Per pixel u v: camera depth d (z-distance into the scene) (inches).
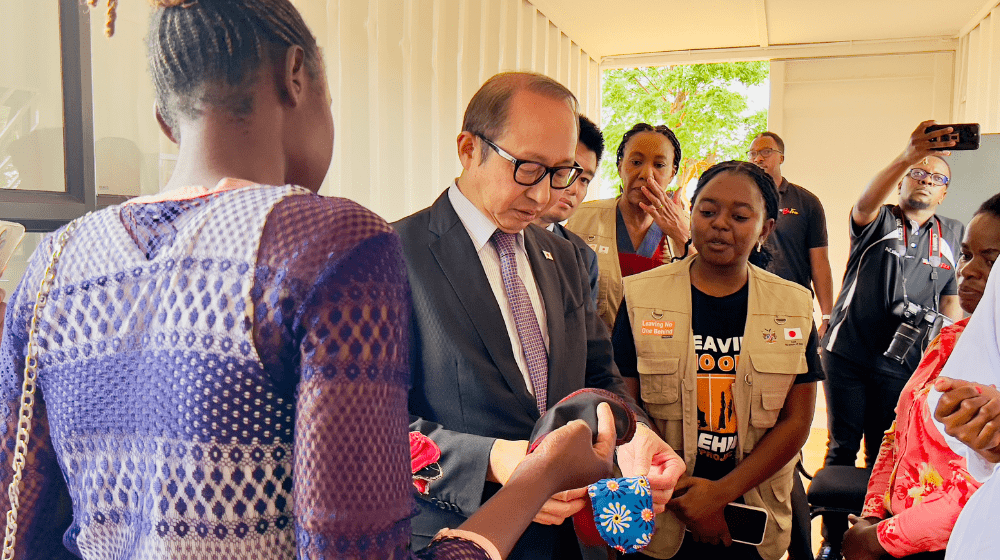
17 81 61.3
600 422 35.3
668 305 71.2
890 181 125.7
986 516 39.2
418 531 46.8
